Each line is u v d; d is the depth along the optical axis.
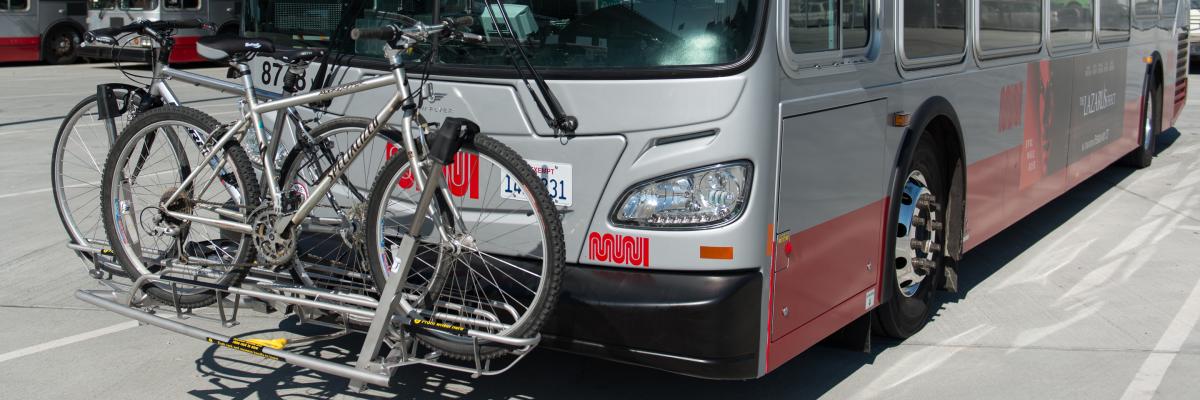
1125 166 10.77
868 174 4.58
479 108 4.16
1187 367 5.10
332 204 4.27
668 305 3.77
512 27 4.10
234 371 4.88
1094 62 8.06
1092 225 8.24
